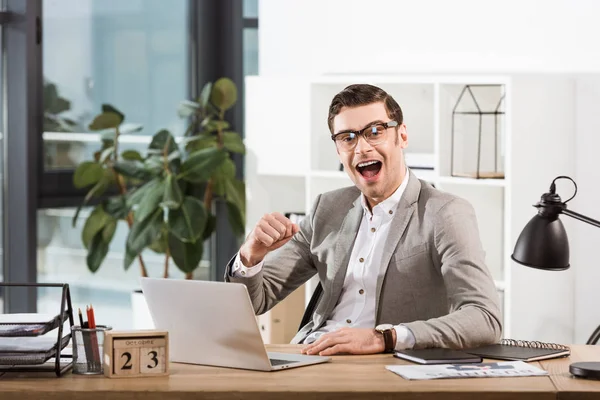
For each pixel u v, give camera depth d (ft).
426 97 15.02
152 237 17.07
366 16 16.03
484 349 8.23
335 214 10.20
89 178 17.46
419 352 7.91
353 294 9.83
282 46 17.12
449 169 13.92
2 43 17.34
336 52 16.44
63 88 18.16
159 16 19.97
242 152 18.81
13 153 17.42
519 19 14.28
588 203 13.47
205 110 19.31
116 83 19.20
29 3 17.25
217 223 20.53
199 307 7.64
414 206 9.59
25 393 6.93
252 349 7.45
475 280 8.87
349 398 6.72
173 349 7.99
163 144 17.80
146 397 6.85
